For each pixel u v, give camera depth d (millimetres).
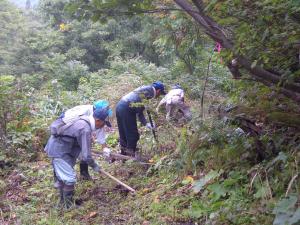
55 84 12250
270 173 4242
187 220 4375
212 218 4070
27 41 25328
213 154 5016
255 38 3477
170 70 12648
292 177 3770
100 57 23750
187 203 4688
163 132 6688
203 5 3398
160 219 4477
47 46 24000
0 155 7004
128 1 3451
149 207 4852
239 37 3447
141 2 3506
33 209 5285
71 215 5039
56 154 5293
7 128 7527
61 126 5273
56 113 10102
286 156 3947
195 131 5453
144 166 6277
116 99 10867
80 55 22688
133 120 6688
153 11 3604
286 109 4613
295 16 3318
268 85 4105
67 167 5309
